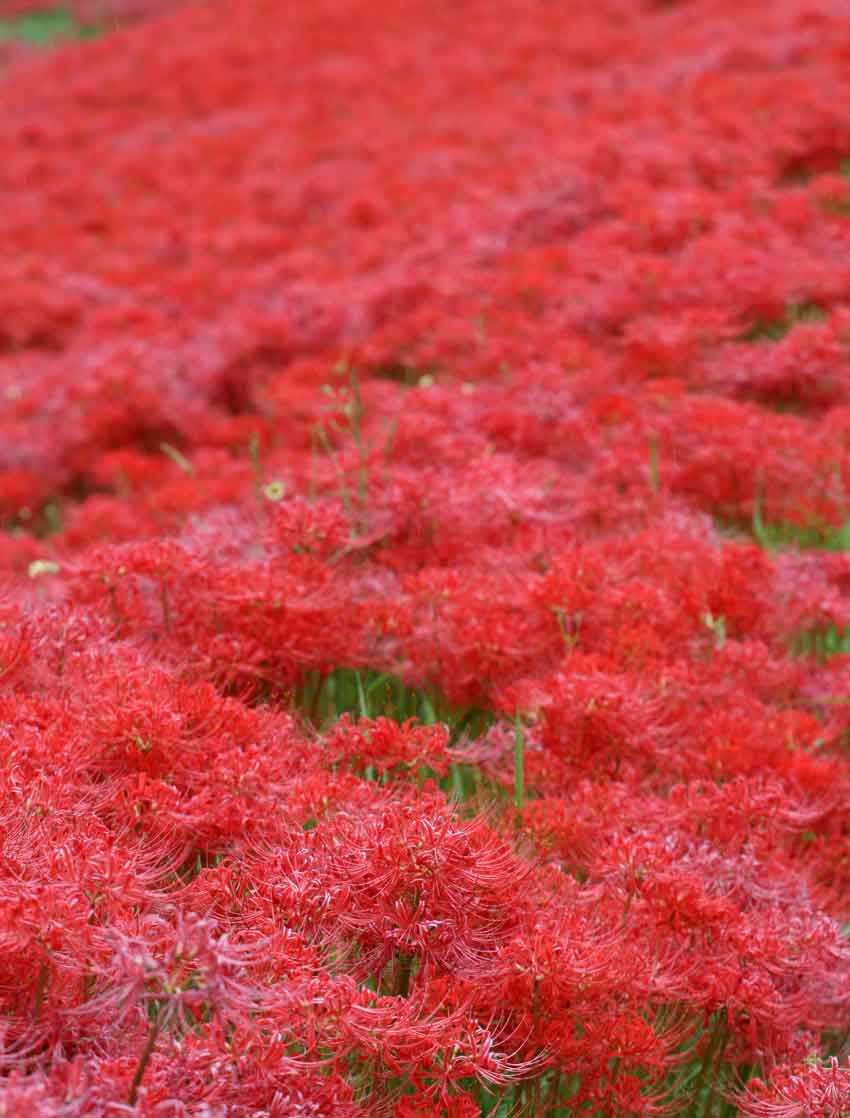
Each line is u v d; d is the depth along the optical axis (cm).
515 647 448
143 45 2527
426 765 377
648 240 1013
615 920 325
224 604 441
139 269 1320
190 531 561
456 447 645
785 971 324
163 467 848
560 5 2231
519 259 1032
